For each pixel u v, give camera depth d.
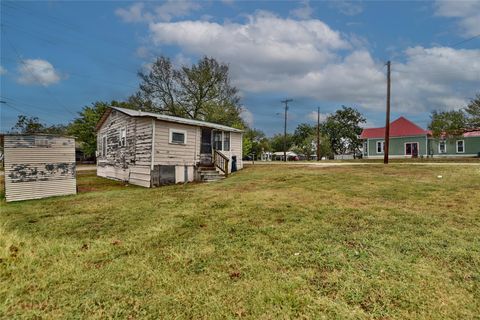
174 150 12.63
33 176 8.77
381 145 32.44
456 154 27.84
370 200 6.26
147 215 5.72
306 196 6.95
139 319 2.25
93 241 4.18
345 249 3.53
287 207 5.87
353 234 4.06
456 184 7.62
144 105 30.12
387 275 2.83
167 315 2.29
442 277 2.76
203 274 3.00
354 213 5.19
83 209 6.50
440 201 5.90
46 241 4.20
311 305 2.36
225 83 32.19
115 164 14.97
